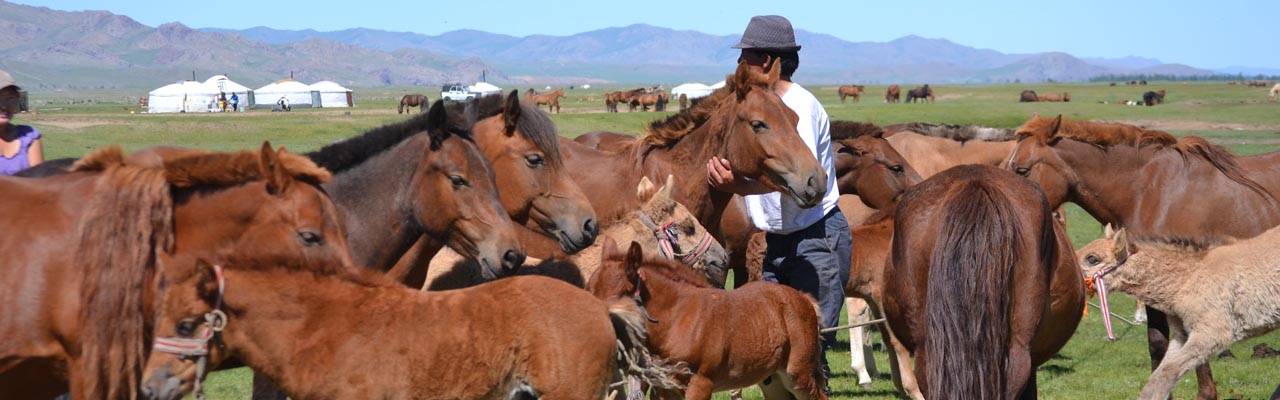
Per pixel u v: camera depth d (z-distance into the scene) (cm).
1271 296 857
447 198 652
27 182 502
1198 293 884
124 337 484
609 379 590
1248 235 938
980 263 590
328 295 541
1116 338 1399
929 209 645
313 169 559
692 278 711
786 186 726
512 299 566
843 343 1342
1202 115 6912
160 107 9662
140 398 493
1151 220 963
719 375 700
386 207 661
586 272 759
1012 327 604
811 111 791
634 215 776
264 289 528
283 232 544
